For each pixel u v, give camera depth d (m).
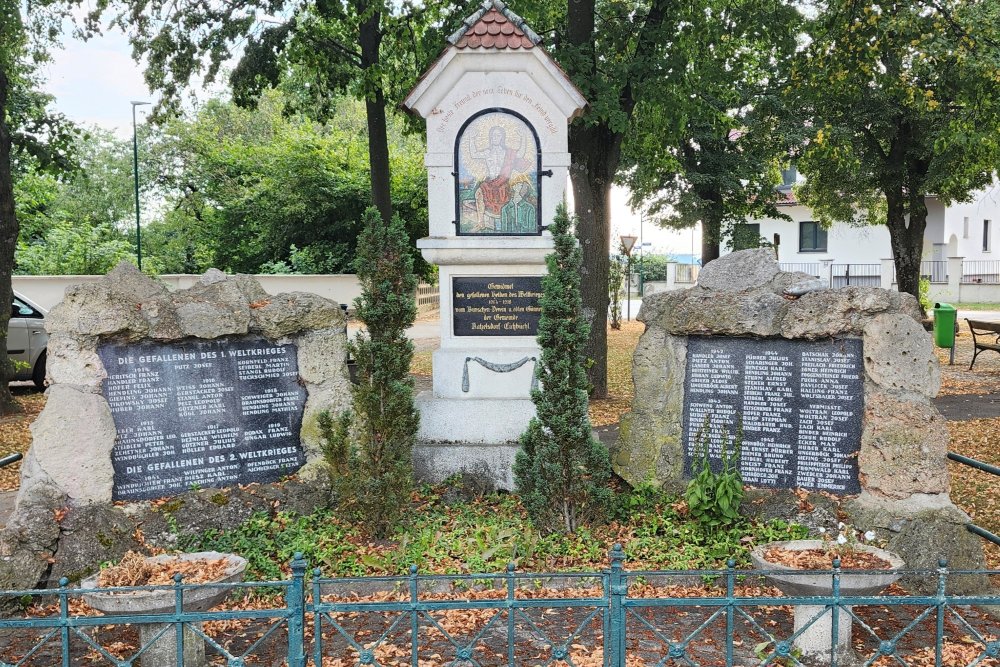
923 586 6.59
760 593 6.36
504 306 8.78
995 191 43.75
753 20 14.27
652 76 13.53
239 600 6.38
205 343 7.64
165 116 15.64
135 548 6.88
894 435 7.00
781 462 7.57
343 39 17.05
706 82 14.57
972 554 6.75
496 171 8.62
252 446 7.79
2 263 14.01
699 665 5.22
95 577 5.43
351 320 28.12
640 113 15.69
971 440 11.76
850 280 41.59
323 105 18.80
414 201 33.12
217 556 5.76
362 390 7.07
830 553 5.62
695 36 14.30
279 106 44.44
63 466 6.96
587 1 13.43
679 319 7.90
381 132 16.31
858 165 23.80
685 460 7.94
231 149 37.66
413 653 4.35
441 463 8.51
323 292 31.00
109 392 7.21
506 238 8.56
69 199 40.28
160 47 14.69
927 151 22.73
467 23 8.43
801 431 7.51
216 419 7.64
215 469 7.60
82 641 5.70
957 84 14.70
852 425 7.32
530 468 7.22
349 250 33.44
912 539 6.75
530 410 8.62
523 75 8.50
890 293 7.24
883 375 7.10
